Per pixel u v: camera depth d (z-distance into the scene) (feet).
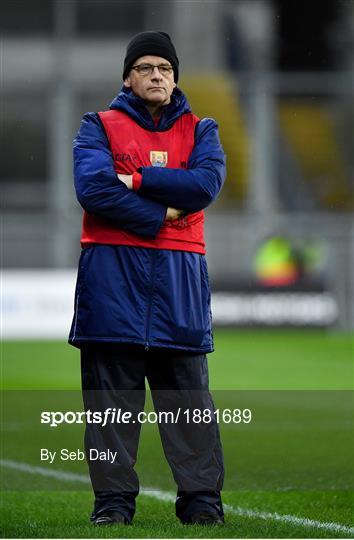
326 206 323.78
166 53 51.72
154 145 52.19
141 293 50.85
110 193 50.26
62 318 268.41
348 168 327.06
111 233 51.08
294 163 327.26
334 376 165.37
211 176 51.47
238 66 329.11
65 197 308.40
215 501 52.34
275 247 292.40
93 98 326.03
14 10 325.01
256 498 64.44
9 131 325.42
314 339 262.26
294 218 307.17
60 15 325.42
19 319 268.00
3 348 231.71
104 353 51.37
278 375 167.12
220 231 308.81
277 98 328.08
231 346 236.84
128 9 327.67
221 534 48.29
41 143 325.62
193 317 51.26
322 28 326.44
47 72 325.21
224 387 147.54
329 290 288.30
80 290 51.52
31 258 306.55
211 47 329.31
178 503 52.85
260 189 324.80
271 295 287.69
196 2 328.90
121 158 51.75
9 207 317.22
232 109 328.49
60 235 305.32
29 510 60.54
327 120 329.11
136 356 51.57
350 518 56.65
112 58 326.85
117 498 51.47
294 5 327.26
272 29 327.26
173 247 51.31
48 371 175.83
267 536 48.73
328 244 295.28
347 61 327.06
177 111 52.70
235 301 287.69
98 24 326.85
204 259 52.70
